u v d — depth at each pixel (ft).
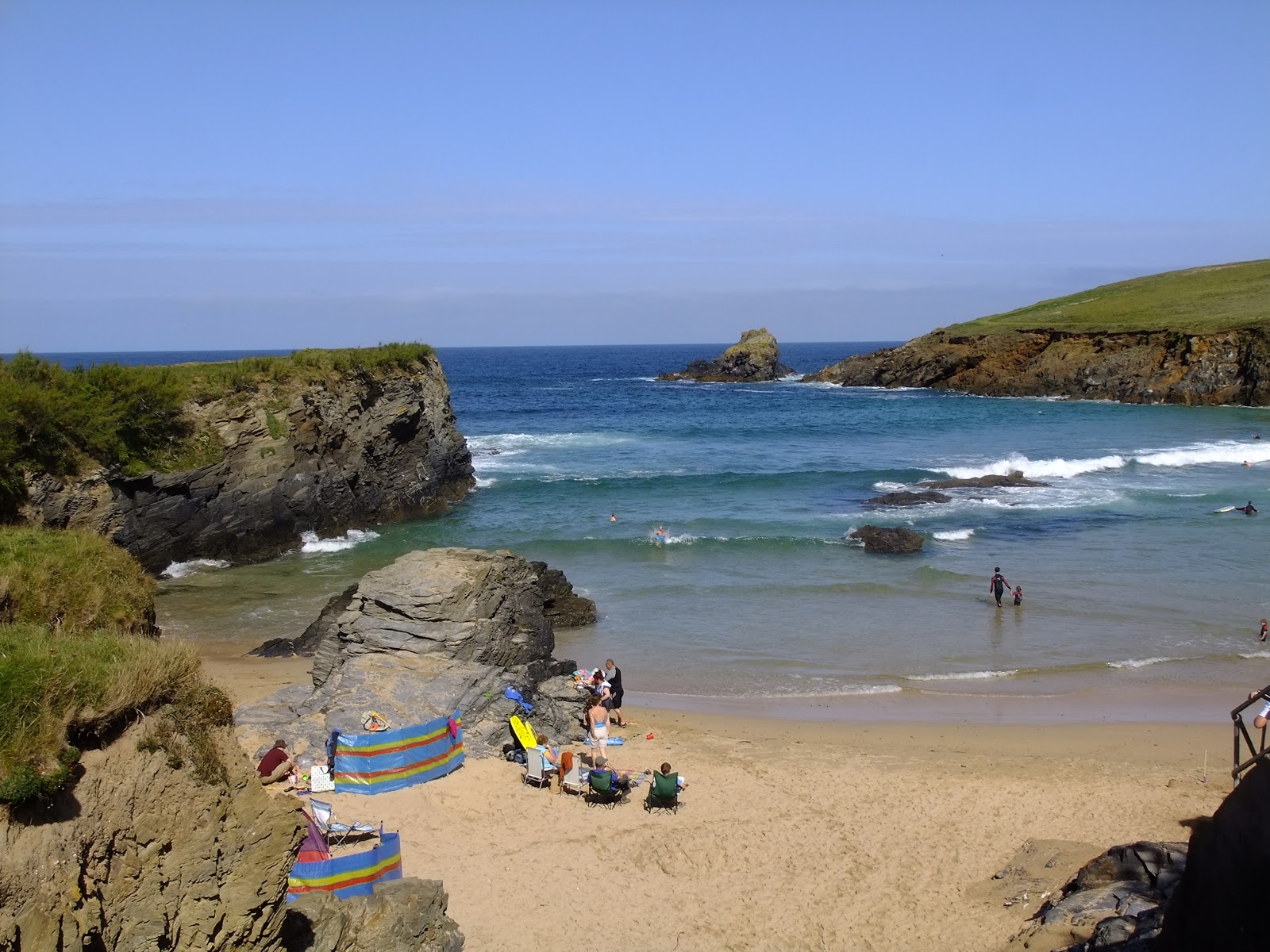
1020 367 313.12
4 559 33.40
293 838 23.40
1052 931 34.55
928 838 45.19
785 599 89.10
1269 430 209.56
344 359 125.18
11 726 18.72
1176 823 46.50
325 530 115.44
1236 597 88.84
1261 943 21.68
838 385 367.86
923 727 60.90
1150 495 136.98
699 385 391.24
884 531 108.88
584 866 41.32
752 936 36.91
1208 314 306.55
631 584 94.27
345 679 55.83
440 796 46.70
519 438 207.41
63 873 18.62
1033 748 57.52
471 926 36.37
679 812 47.21
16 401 86.02
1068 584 93.40
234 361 119.24
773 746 57.26
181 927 21.08
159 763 21.08
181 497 100.01
